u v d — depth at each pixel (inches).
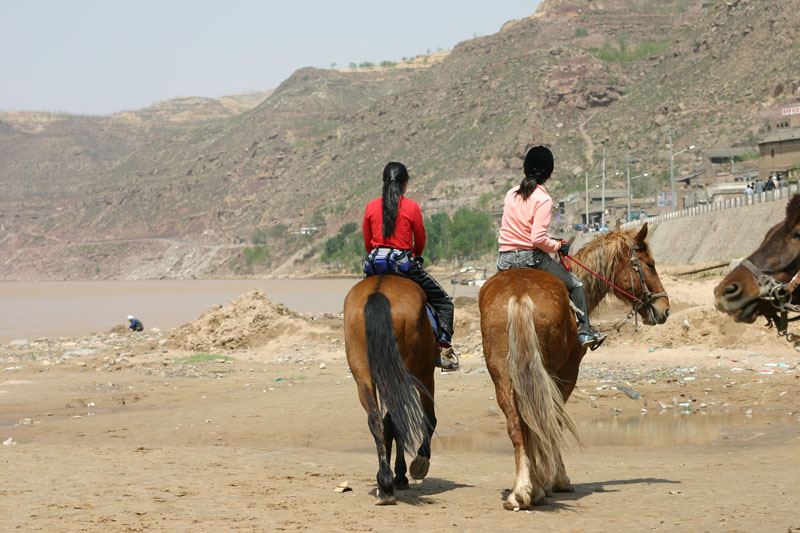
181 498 302.7
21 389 820.6
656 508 283.0
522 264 309.9
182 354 1163.3
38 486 323.0
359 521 263.9
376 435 291.9
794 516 262.1
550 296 279.3
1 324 2375.7
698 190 4736.7
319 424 587.8
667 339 943.0
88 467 377.1
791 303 251.3
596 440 494.3
